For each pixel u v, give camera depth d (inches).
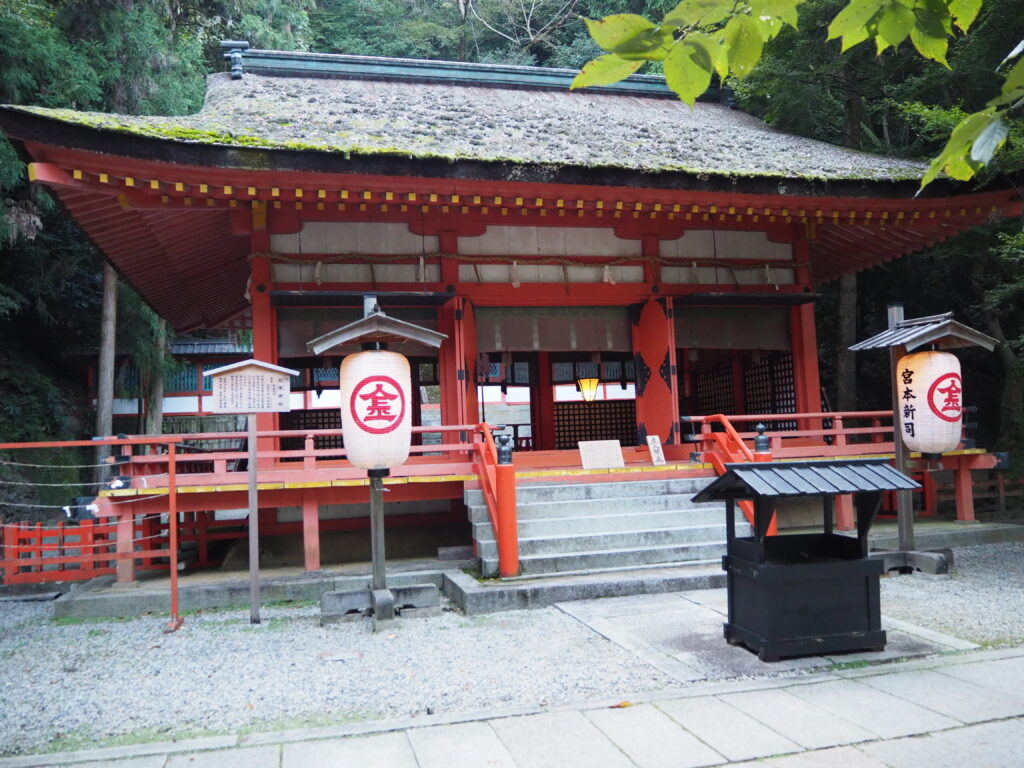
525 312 414.0
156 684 199.8
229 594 296.4
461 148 347.9
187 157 297.1
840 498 374.6
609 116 499.8
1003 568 317.4
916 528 386.6
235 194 325.7
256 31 812.0
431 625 251.3
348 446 259.0
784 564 198.7
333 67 522.6
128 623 274.5
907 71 544.1
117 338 739.4
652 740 149.7
